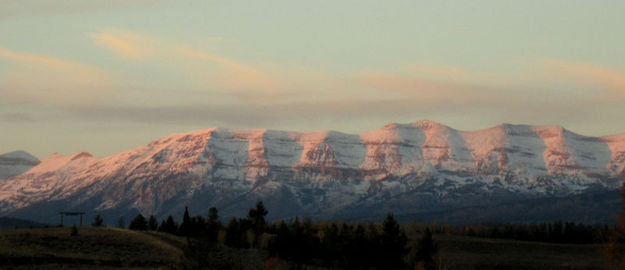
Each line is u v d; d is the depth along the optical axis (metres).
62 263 141.88
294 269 177.12
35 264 138.00
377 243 183.75
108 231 185.38
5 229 179.00
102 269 138.50
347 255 186.12
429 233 191.38
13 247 150.00
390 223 185.38
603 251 134.50
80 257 148.75
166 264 152.12
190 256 119.62
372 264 183.25
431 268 185.75
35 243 158.62
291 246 198.88
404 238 186.00
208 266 117.75
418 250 189.62
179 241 196.38
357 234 189.38
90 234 177.38
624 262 131.25
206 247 118.50
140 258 156.38
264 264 190.62
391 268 183.00
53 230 179.50
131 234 186.38
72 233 174.00
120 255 157.25
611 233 133.50
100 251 159.38
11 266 134.62
